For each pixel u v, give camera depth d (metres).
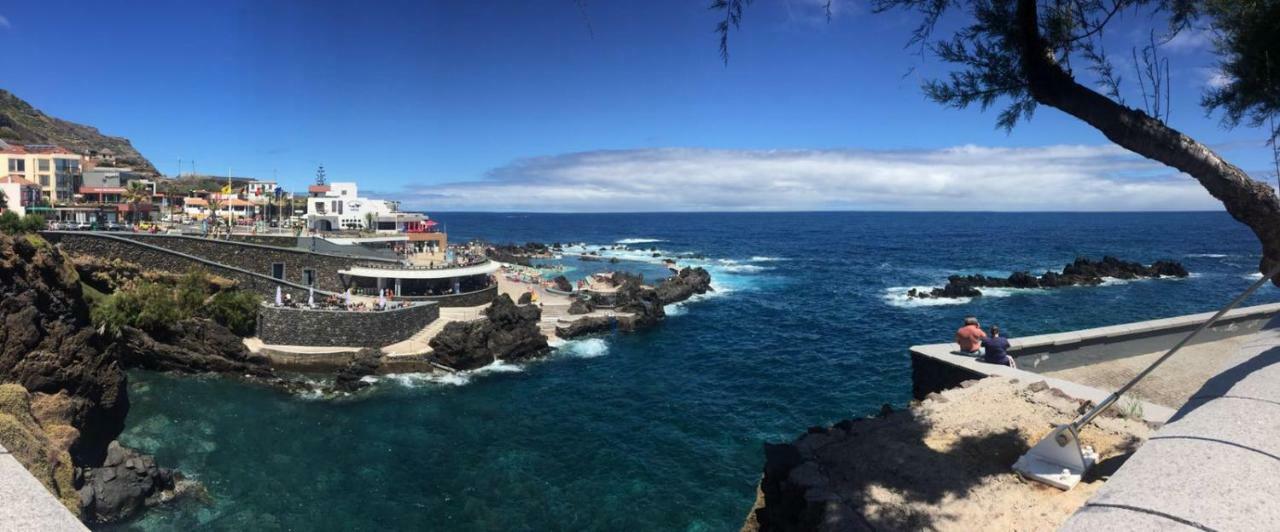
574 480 24.55
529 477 24.78
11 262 19.17
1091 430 9.48
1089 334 15.36
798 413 32.00
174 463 25.11
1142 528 2.54
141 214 79.19
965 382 12.06
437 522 21.45
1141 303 61.53
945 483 8.07
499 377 38.06
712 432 29.47
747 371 39.66
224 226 60.62
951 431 9.73
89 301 37.91
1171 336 16.50
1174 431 3.45
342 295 45.72
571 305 53.19
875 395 34.69
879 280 83.69
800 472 8.69
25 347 18.92
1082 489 7.69
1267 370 4.10
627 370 39.97
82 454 20.44
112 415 21.83
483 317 46.06
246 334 40.66
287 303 43.12
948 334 49.50
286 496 22.97
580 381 37.56
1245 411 3.45
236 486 23.53
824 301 66.12
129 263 41.22
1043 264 101.25
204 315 39.22
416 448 27.53
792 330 51.94
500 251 108.56
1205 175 6.75
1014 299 64.69
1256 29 7.06
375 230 73.94
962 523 7.23
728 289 75.50
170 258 42.53
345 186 86.00
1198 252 116.19
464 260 60.59
